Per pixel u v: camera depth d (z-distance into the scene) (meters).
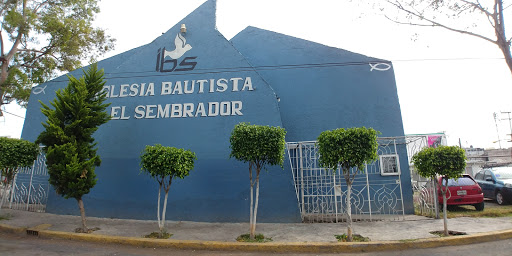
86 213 9.76
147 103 10.45
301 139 10.77
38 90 12.77
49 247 6.71
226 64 10.32
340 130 6.84
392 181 9.98
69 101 8.02
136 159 9.95
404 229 7.69
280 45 11.88
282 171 9.09
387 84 10.86
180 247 6.83
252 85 9.95
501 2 8.34
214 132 9.75
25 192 11.00
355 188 10.03
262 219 8.90
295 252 6.46
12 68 16.62
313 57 11.49
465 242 6.70
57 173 7.50
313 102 11.04
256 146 6.88
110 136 10.28
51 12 16.39
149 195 9.59
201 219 9.16
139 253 6.42
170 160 7.04
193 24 11.02
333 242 6.67
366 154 6.59
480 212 9.48
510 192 11.22
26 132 12.25
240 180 9.25
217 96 10.06
